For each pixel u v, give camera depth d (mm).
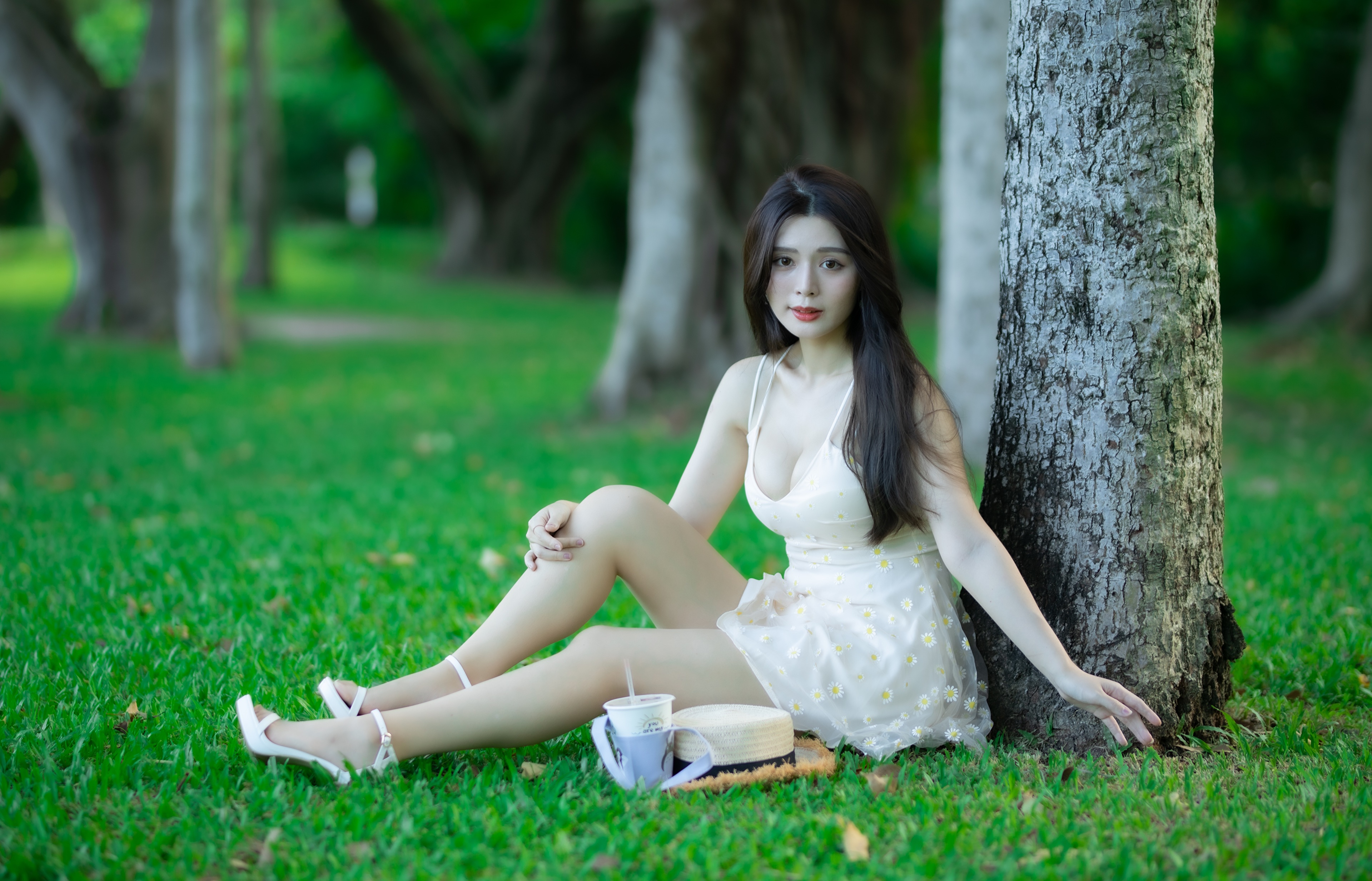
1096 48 2666
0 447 8055
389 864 2195
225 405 10492
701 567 2812
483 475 7312
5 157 19531
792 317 2723
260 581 4508
